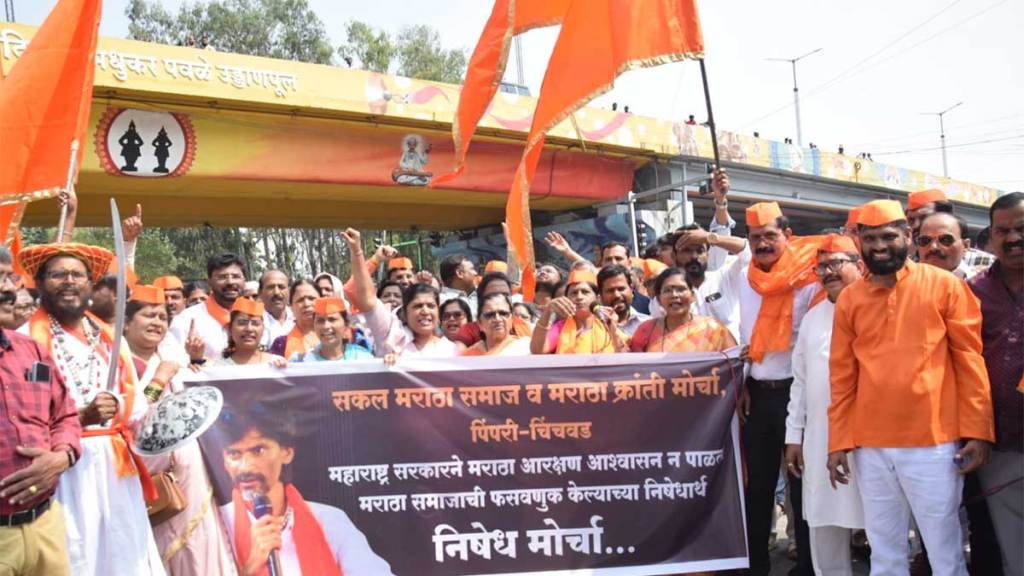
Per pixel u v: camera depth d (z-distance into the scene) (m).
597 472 4.47
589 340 4.89
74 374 3.58
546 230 23.41
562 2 5.14
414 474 4.40
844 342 3.78
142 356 4.18
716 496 4.50
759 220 4.56
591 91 4.77
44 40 4.54
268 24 32.59
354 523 4.35
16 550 3.14
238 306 4.86
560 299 4.69
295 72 14.32
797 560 4.66
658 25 4.55
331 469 4.36
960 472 3.54
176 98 12.95
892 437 3.57
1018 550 3.78
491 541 4.41
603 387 4.50
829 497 4.07
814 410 4.12
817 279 4.48
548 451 4.46
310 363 4.40
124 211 16.36
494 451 4.45
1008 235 3.57
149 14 31.67
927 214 4.81
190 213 17.58
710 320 4.79
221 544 4.22
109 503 3.53
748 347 4.60
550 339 4.94
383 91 15.61
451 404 4.45
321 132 15.25
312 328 5.75
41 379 3.26
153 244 29.14
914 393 3.51
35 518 3.21
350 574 4.32
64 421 3.32
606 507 4.46
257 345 4.97
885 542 3.67
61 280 3.59
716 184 5.36
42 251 3.59
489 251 25.39
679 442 4.50
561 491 4.46
